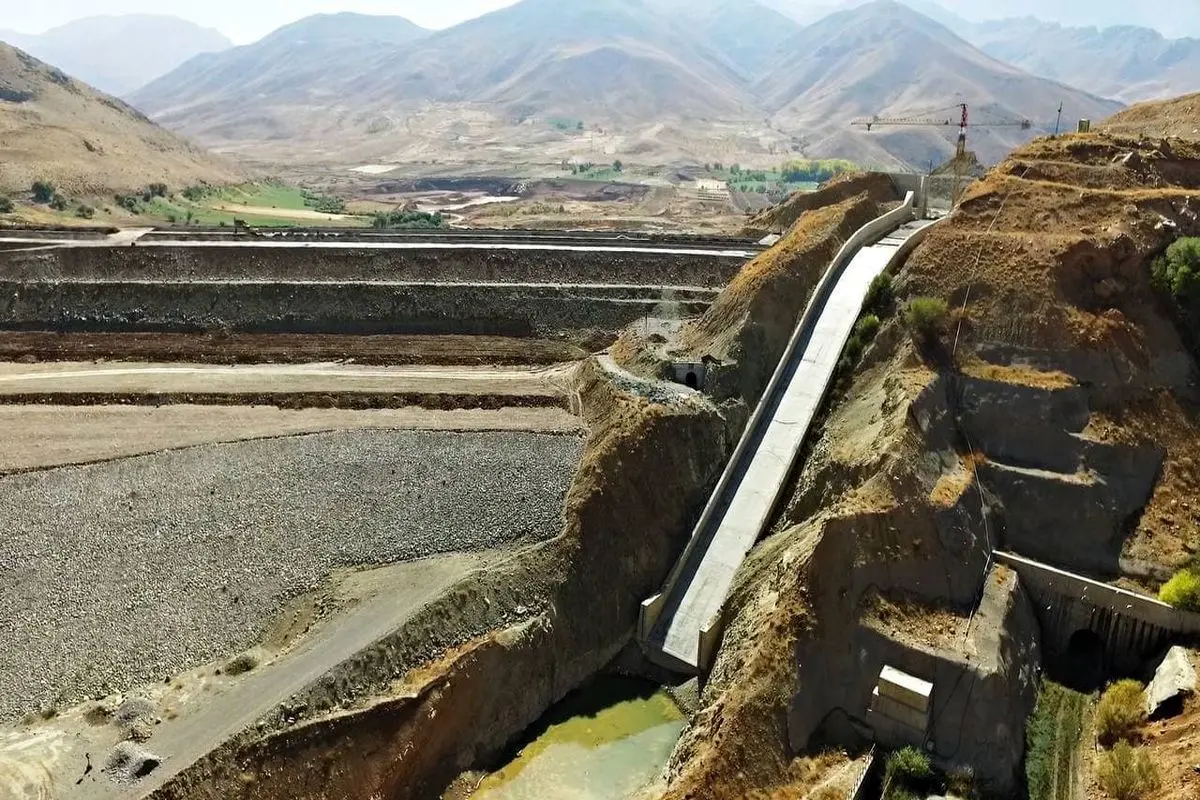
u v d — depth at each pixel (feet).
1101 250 204.23
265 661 144.05
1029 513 178.50
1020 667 155.94
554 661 165.68
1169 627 157.48
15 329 285.84
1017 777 142.51
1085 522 175.11
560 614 168.86
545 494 183.52
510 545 173.78
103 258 309.22
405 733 139.64
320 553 166.71
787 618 150.41
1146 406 186.09
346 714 135.95
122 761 123.44
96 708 133.18
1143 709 147.64
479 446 197.47
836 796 135.33
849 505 164.55
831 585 154.61
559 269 308.81
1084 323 193.06
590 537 177.68
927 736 144.56
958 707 145.18
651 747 157.79
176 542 165.99
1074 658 167.73
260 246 315.78
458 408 224.53
